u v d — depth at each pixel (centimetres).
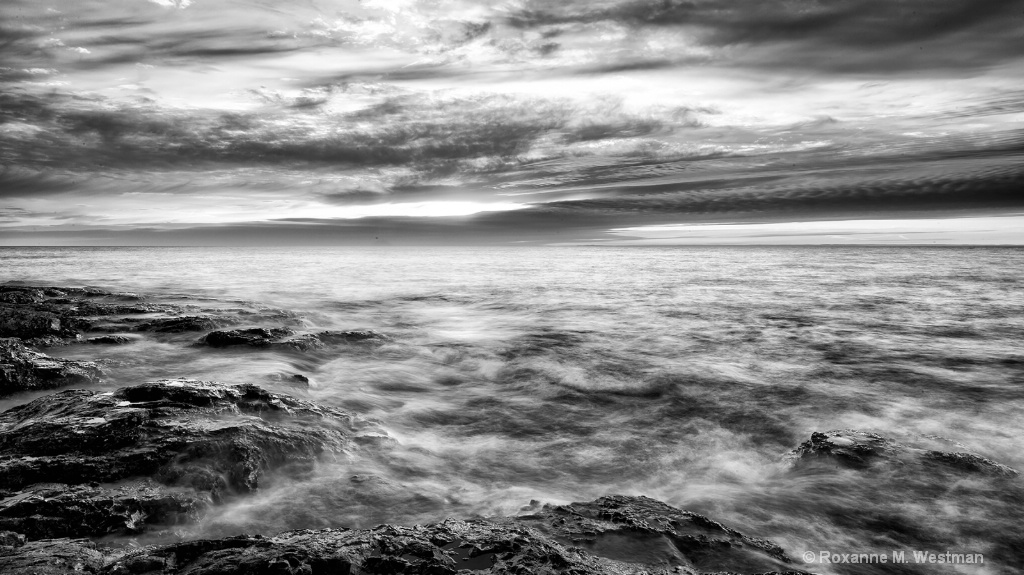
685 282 5200
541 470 990
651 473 984
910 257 12044
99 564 523
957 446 1066
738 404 1419
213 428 893
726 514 761
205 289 4328
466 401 1462
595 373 1734
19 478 743
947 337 2320
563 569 511
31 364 1325
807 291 4250
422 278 5762
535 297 3884
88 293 3253
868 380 1638
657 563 567
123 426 877
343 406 1359
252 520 729
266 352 1783
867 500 805
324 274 6391
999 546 696
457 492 859
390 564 511
